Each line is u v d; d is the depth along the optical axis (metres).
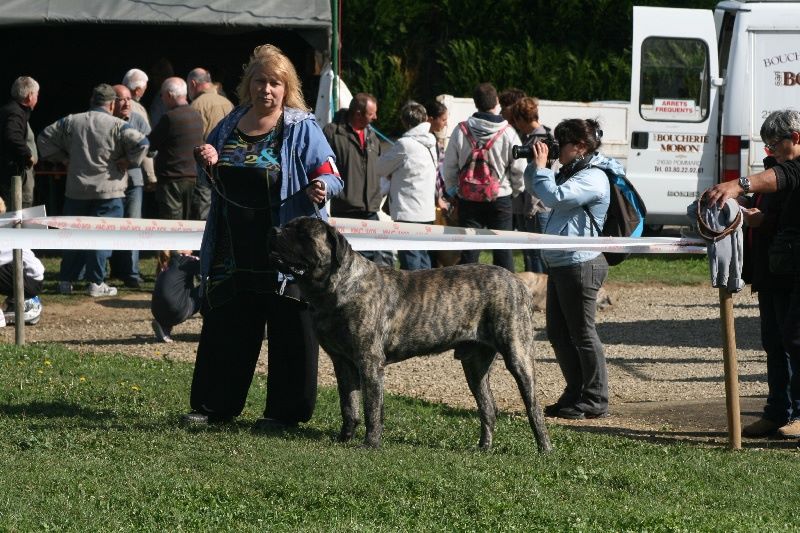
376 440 9.66
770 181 10.02
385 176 17.92
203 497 7.82
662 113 24.27
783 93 23.31
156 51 28.89
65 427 10.14
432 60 34.84
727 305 10.33
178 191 19.72
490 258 25.47
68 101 29.52
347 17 33.56
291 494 7.91
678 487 8.67
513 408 12.51
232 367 10.44
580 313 11.77
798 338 10.30
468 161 16.86
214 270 10.27
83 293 20.19
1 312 16.83
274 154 10.01
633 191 11.72
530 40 33.78
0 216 11.67
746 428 11.27
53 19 21.22
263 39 28.25
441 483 8.30
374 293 9.51
